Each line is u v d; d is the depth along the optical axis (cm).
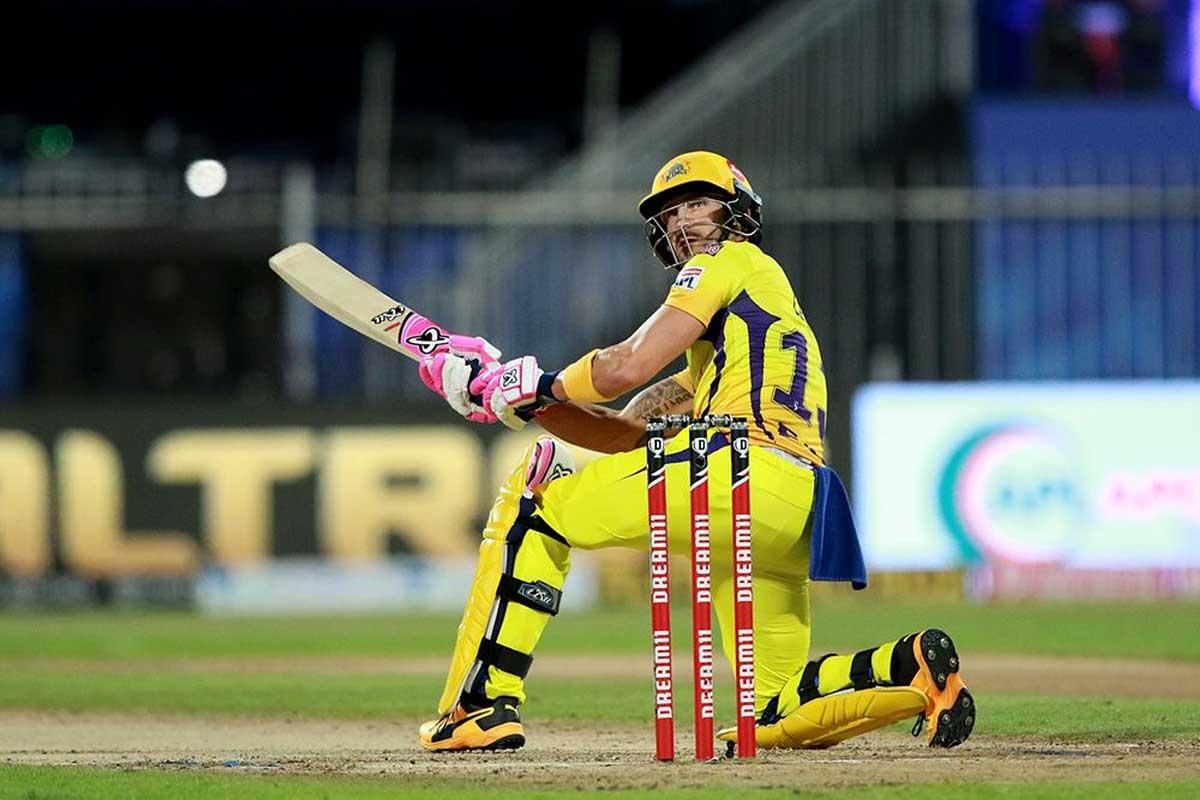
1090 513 7019
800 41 7875
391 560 7144
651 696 3597
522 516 2297
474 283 7419
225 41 10538
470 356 2330
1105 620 6062
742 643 2136
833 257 7419
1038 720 2822
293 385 7362
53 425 7194
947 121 7950
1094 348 7344
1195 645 4956
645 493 2214
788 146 7838
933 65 7988
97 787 2002
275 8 10438
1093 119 7906
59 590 7194
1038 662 4416
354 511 7150
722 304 2248
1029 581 7025
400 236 7562
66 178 7994
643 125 8288
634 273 7438
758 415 2212
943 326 7338
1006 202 7275
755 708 2317
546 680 4062
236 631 6069
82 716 3328
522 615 2317
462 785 1969
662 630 2156
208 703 3572
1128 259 7325
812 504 2208
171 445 7200
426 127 8456
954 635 5362
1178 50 8088
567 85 10475
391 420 7150
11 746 2722
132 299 8194
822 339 7425
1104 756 2273
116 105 10512
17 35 10406
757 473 2178
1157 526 7019
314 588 7144
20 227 7581
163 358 8244
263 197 7894
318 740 2795
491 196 7619
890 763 2162
